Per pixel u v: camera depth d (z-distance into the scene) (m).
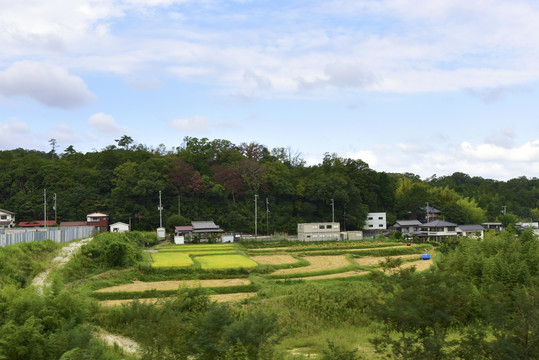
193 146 115.56
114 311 22.56
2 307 16.92
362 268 48.97
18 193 85.88
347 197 92.31
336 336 18.84
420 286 13.04
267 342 12.55
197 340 12.89
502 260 23.56
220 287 36.97
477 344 11.23
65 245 46.34
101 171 90.94
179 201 87.50
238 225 87.06
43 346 14.05
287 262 51.47
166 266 44.28
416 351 11.52
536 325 10.65
